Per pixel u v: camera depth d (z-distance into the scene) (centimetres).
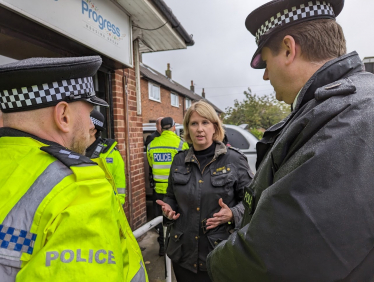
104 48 238
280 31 76
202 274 146
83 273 55
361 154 51
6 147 68
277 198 57
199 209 148
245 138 470
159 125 407
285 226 54
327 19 73
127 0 255
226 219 137
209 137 159
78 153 75
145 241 333
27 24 165
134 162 329
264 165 78
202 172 156
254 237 60
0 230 57
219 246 80
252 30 90
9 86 66
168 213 151
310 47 71
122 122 302
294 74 75
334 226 50
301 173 54
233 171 152
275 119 1828
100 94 278
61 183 61
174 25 331
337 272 52
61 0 182
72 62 72
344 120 55
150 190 483
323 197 52
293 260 54
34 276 52
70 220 57
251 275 62
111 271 60
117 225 69
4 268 55
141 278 83
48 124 71
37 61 68
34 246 56
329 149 53
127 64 282
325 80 67
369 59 396
